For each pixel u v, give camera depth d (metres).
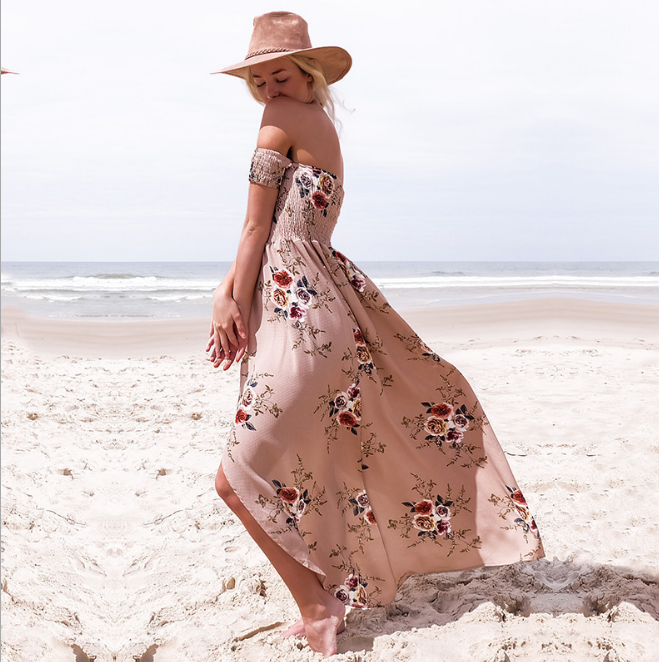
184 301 19.22
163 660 2.15
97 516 3.41
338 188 2.32
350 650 2.10
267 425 2.02
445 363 2.36
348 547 2.19
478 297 18.70
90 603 2.51
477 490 2.38
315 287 2.18
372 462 2.29
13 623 2.29
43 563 2.82
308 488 2.08
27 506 3.48
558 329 10.94
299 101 2.29
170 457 4.35
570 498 3.44
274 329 2.14
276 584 2.59
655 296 17.77
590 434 4.63
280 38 2.30
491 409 5.46
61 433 4.87
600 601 2.29
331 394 2.13
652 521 3.12
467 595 2.37
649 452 4.19
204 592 2.56
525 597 2.37
